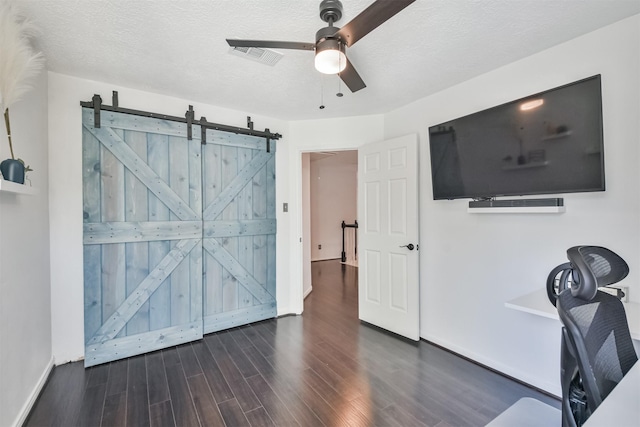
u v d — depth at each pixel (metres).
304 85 2.57
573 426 1.04
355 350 2.65
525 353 2.14
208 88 2.62
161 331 2.69
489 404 1.90
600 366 0.93
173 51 2.02
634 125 1.66
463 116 2.38
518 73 2.15
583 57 1.84
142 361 2.46
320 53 1.45
